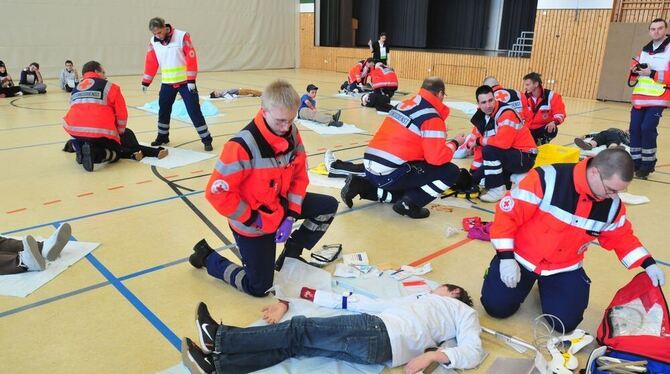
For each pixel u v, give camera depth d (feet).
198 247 9.22
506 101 15.49
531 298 8.80
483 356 7.05
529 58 39.52
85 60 44.19
